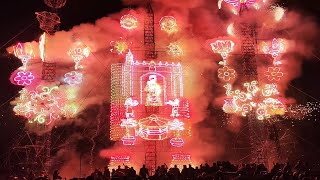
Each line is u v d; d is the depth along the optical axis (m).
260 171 20.45
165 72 31.12
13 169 29.64
